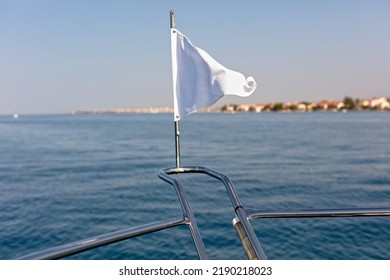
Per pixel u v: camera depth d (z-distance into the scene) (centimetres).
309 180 1617
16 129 7400
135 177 1827
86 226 955
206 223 917
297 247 718
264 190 1388
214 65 234
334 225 840
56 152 3169
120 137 5022
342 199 1229
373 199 1230
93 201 1262
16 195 1384
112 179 1770
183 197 181
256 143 3738
